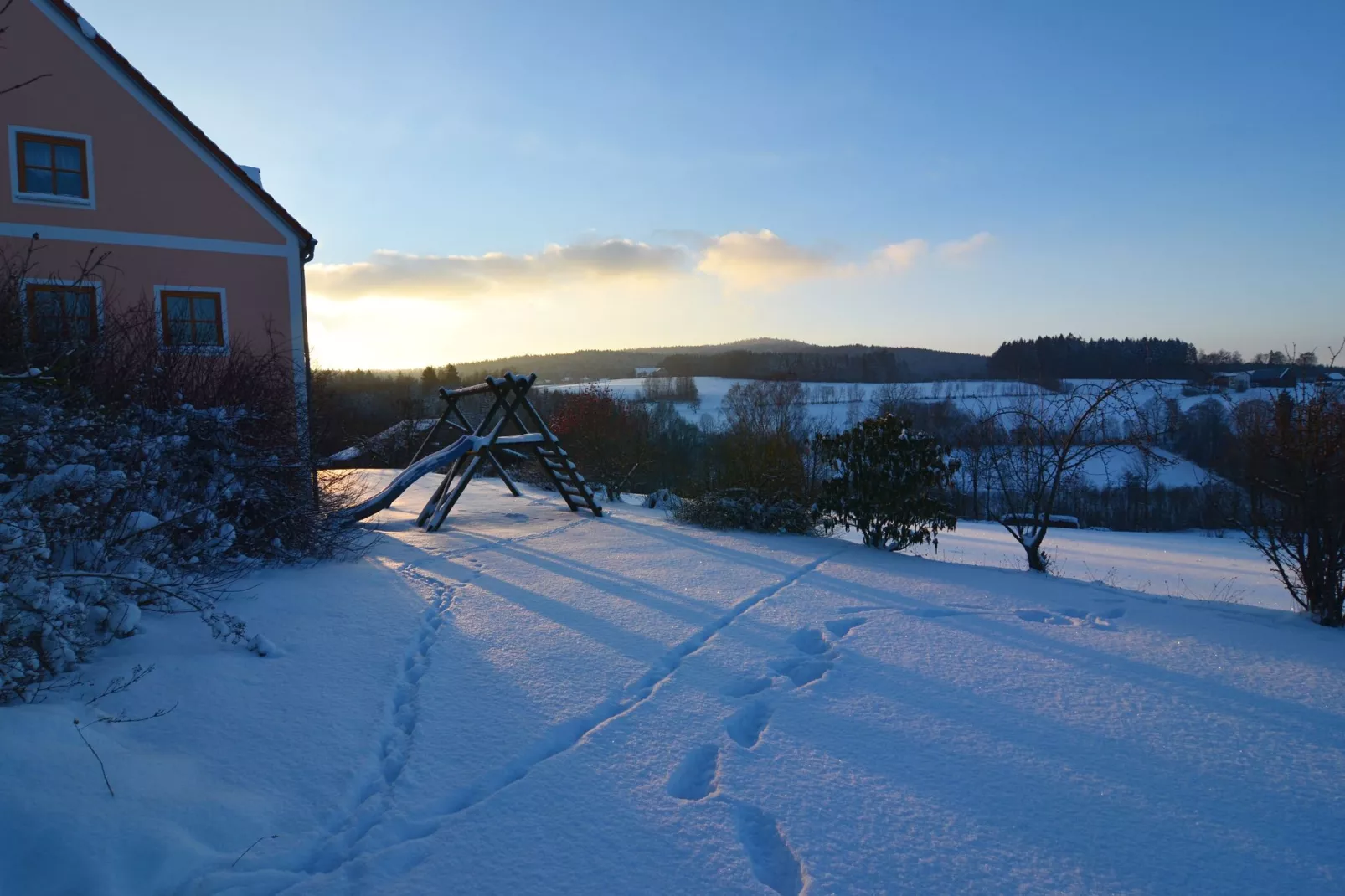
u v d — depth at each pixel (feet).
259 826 9.64
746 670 15.90
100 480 15.55
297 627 18.03
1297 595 21.02
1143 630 18.98
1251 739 12.57
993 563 57.72
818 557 28.32
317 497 27.96
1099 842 9.53
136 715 12.39
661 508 47.70
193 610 17.80
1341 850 9.40
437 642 17.54
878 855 9.20
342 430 34.47
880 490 29.94
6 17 39.09
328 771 11.18
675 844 9.42
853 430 31.40
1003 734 12.75
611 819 9.98
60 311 21.15
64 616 13.20
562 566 26.63
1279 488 20.95
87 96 40.81
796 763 11.62
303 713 13.15
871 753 11.99
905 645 17.62
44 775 9.57
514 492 50.06
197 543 20.47
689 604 21.33
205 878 8.50
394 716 13.42
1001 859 9.14
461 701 13.97
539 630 18.66
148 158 42.29
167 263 42.80
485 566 26.63
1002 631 18.85
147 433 19.95
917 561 27.91
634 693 14.62
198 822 9.43
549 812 10.12
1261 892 8.58
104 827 8.85
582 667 15.94
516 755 11.80
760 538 33.06
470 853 9.16
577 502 42.34
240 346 40.52
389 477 61.62
